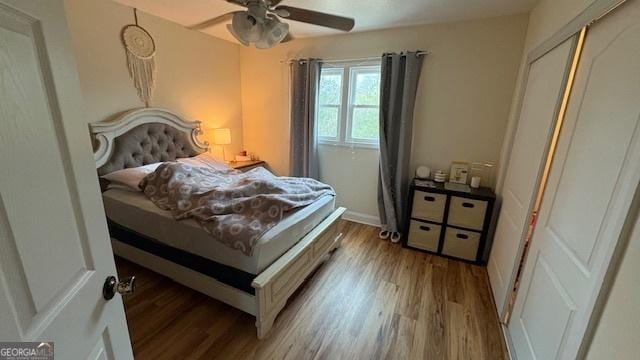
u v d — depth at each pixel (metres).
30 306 0.48
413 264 2.61
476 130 2.77
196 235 1.82
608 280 0.89
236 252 1.68
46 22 0.52
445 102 2.84
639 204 0.81
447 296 2.15
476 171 2.83
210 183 2.33
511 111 2.51
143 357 1.53
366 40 3.08
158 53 2.88
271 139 4.01
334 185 3.69
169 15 2.77
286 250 1.90
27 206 0.48
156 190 2.20
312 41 3.38
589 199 1.08
